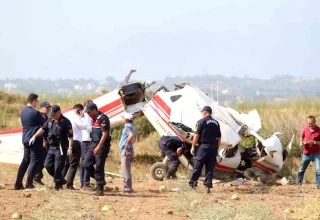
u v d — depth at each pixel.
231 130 62.66
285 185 62.62
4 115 109.69
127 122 54.59
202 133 54.00
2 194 49.38
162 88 72.81
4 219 39.94
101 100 76.69
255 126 69.56
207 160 54.16
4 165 72.88
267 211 41.72
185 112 63.94
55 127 51.59
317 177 60.28
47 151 56.56
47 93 131.62
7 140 69.75
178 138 65.06
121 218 41.22
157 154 83.12
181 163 71.25
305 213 42.25
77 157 54.53
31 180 53.12
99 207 44.84
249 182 64.75
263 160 64.69
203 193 51.75
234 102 114.12
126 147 54.00
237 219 39.88
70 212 42.12
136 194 53.09
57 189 51.91
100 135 51.50
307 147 61.84
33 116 52.59
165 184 62.31
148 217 41.72
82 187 55.31
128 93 76.06
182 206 44.56
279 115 93.81
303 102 107.12
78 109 55.34
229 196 51.66
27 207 43.88
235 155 63.41
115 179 67.88
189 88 68.56
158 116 67.75
